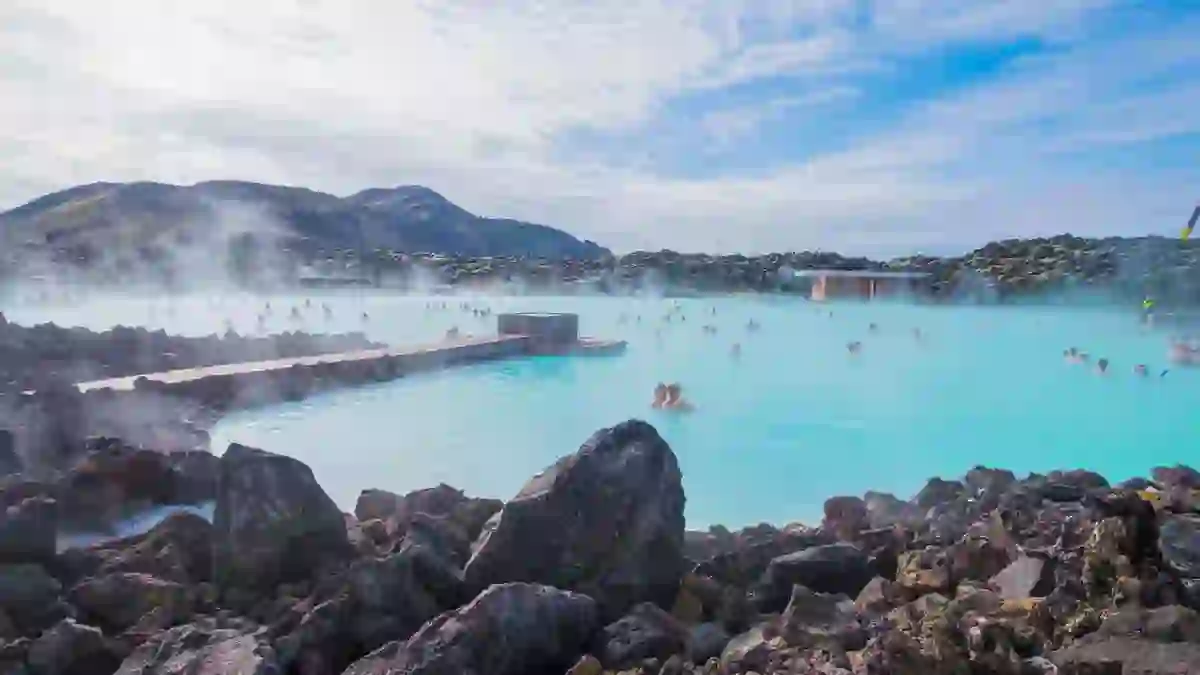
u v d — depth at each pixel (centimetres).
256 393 1484
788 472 1148
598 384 1781
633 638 481
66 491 739
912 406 1574
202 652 447
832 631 459
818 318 2939
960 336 2456
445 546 629
